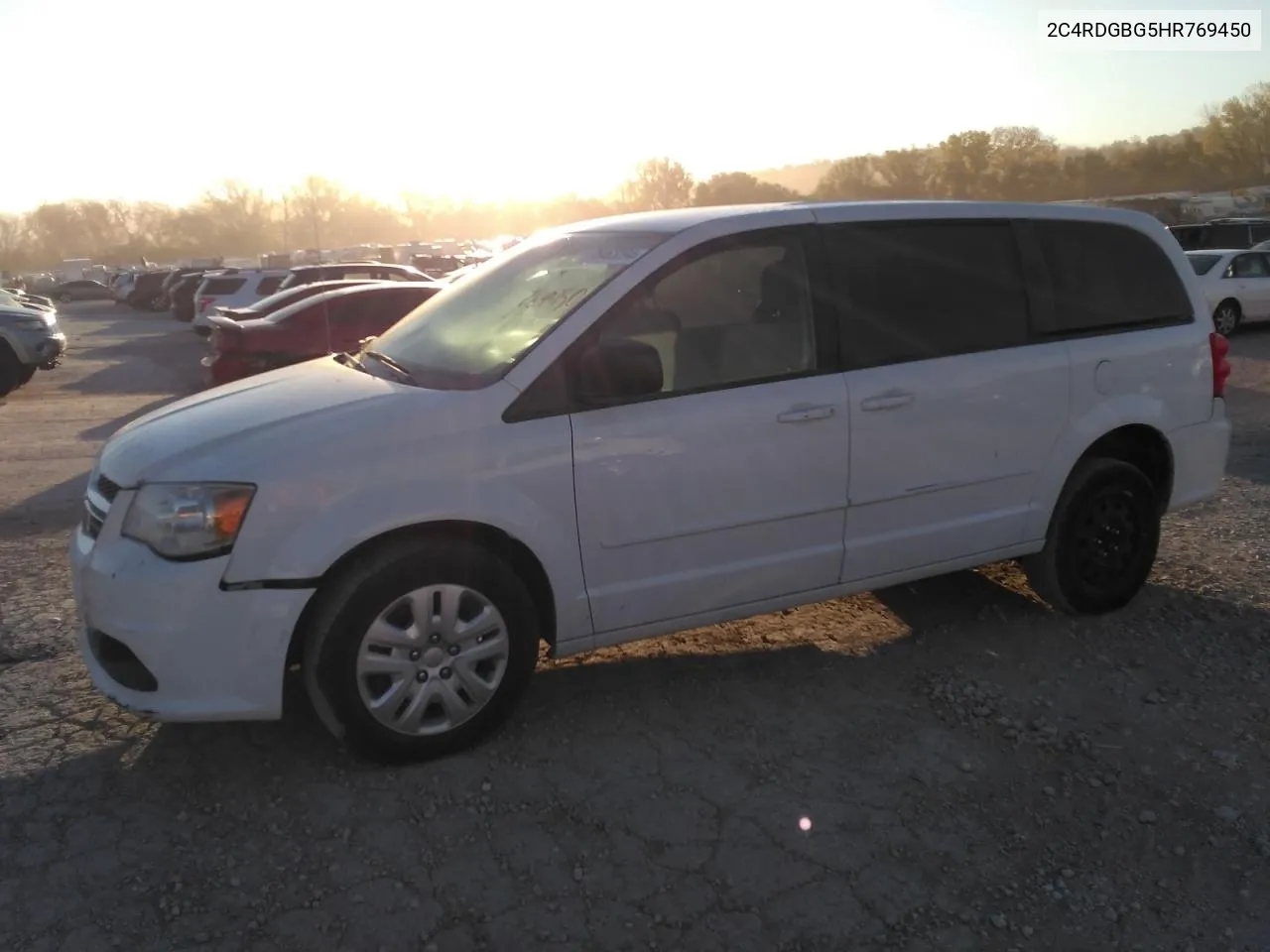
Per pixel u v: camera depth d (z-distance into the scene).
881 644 4.73
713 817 3.37
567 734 3.89
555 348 3.73
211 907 2.94
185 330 31.03
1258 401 11.55
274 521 3.34
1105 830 3.33
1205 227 24.59
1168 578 5.53
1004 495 4.61
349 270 23.17
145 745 3.83
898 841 3.25
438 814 3.38
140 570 3.37
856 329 4.23
